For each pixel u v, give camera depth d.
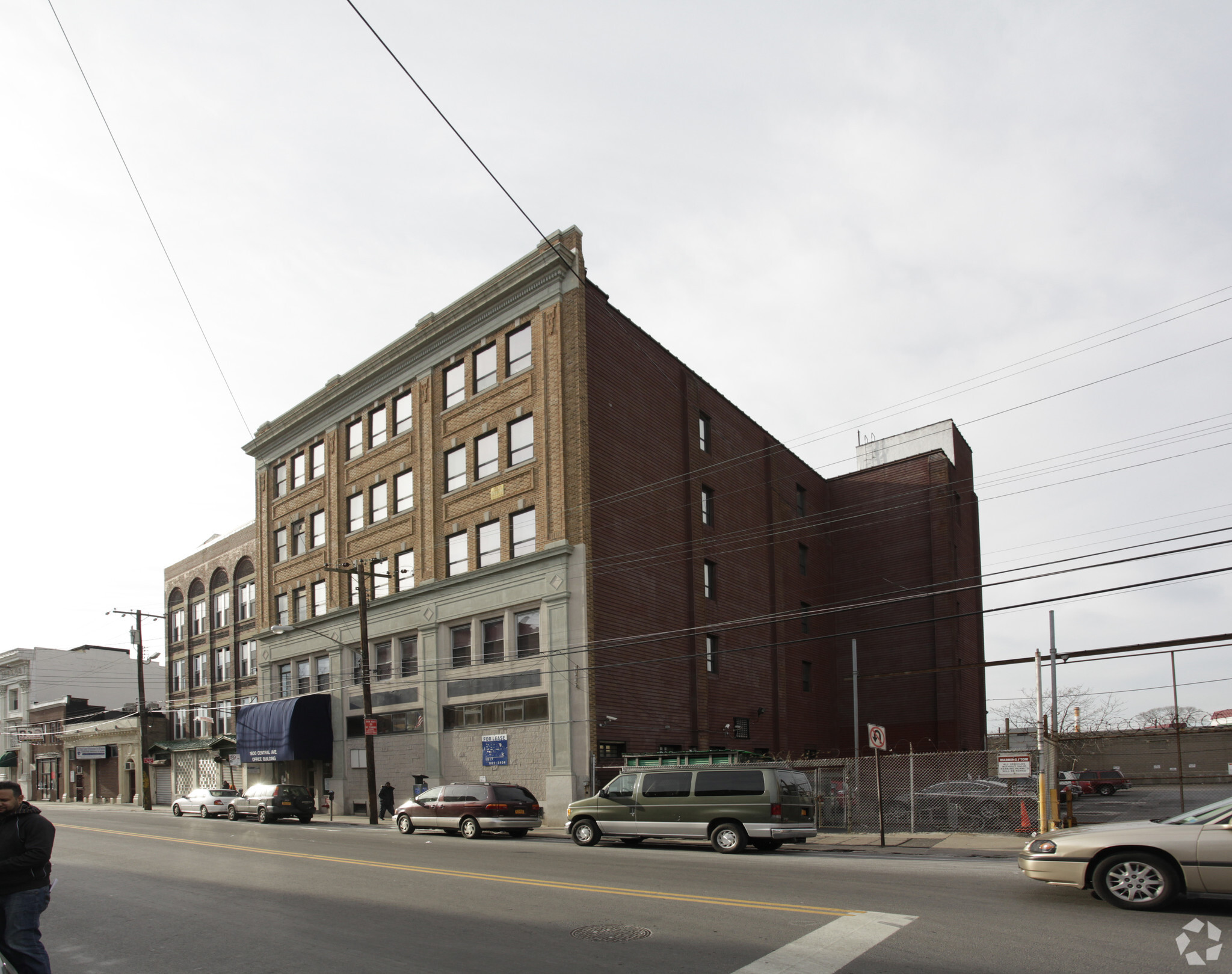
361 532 38.41
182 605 54.00
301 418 42.59
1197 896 10.72
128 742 55.53
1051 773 18.94
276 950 8.98
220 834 24.20
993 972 7.52
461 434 34.25
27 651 67.69
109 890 13.39
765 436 43.78
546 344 31.41
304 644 40.88
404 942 9.12
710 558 36.91
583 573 29.00
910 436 51.34
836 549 48.19
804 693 43.25
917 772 31.14
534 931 9.43
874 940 8.70
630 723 29.88
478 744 31.05
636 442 33.03
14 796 7.10
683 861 16.31
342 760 37.41
